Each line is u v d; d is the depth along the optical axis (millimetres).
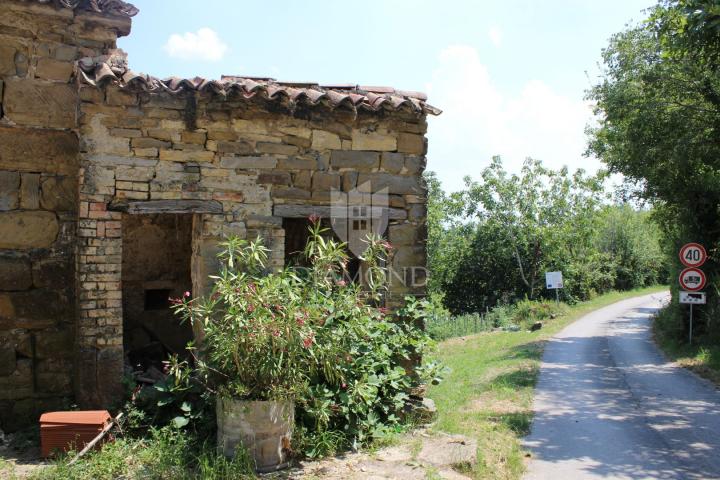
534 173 33406
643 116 14664
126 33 7324
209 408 6164
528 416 8172
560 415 8344
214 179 6723
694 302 14281
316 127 7191
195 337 6996
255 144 6914
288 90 7008
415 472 5445
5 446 6020
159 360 9156
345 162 7336
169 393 6219
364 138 7434
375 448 6145
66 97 6945
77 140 6957
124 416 6016
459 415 7883
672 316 16422
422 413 7316
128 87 6281
